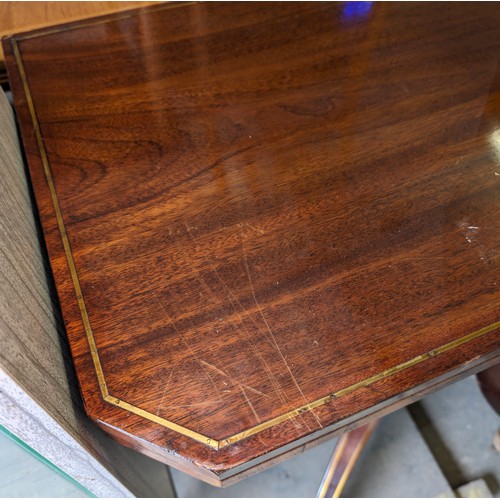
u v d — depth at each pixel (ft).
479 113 2.20
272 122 2.21
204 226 1.87
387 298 1.64
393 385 1.48
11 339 1.27
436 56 2.43
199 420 1.42
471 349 1.54
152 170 2.05
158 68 2.44
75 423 1.63
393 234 1.81
